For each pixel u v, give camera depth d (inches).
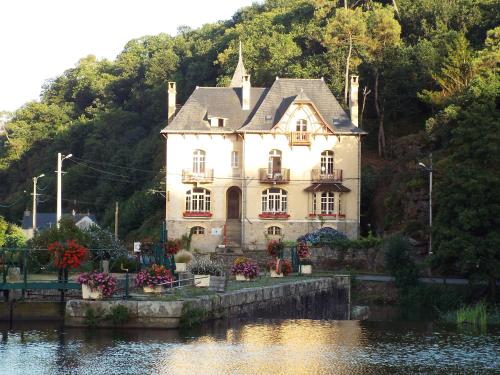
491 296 2128.4
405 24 4165.8
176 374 1067.9
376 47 3779.5
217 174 3026.6
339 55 3750.0
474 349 1331.2
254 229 2977.4
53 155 5236.2
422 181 2650.1
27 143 5595.5
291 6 5516.7
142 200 3870.6
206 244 3016.7
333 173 2977.4
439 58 3454.7
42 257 1879.9
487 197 2070.6
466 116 2225.6
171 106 3171.8
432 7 4087.1
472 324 1716.3
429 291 2258.9
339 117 3024.1
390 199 2876.5
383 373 1117.7
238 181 3021.7
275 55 3996.1
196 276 1665.8
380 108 3644.2
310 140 2972.4
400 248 2343.8
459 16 3986.2
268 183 2972.4
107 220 4215.1
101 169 4822.8
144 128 5118.1
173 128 3011.8
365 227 3117.6
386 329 1596.9
